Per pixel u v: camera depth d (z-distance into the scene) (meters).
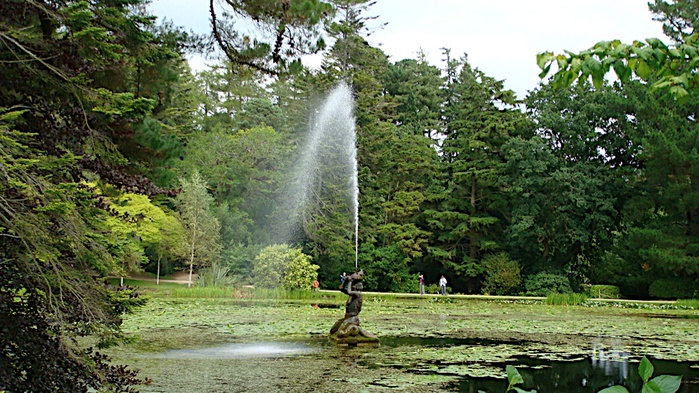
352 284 13.16
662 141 30.88
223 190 37.50
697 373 9.98
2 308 5.07
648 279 33.34
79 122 6.38
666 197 31.20
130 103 6.08
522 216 34.78
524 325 17.00
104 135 6.60
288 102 39.88
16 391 5.09
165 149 10.77
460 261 39.50
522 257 37.47
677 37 25.06
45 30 6.36
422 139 39.69
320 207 35.97
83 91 6.12
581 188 33.84
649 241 31.36
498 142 38.62
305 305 23.41
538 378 9.48
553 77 2.93
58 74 5.90
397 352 11.69
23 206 5.06
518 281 35.31
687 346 13.02
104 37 5.99
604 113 35.44
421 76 54.00
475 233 38.47
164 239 30.56
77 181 6.46
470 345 12.79
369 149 37.75
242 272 33.22
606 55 2.84
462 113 40.25
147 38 7.25
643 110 33.09
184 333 14.25
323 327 15.55
